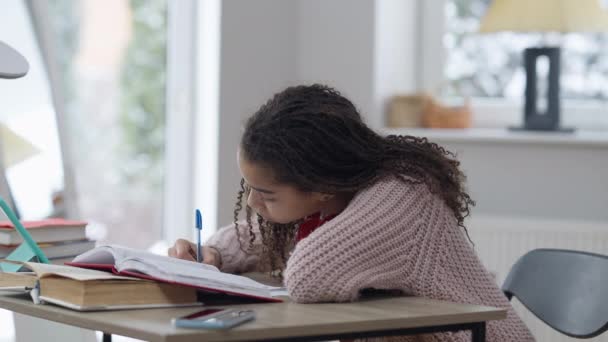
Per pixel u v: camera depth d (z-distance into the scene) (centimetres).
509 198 309
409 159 155
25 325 218
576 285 172
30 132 306
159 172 494
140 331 110
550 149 304
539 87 328
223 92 320
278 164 144
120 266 132
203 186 346
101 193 497
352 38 319
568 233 288
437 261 149
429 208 151
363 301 140
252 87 321
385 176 153
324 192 148
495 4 303
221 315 116
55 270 129
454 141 311
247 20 320
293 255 142
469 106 328
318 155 147
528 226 291
